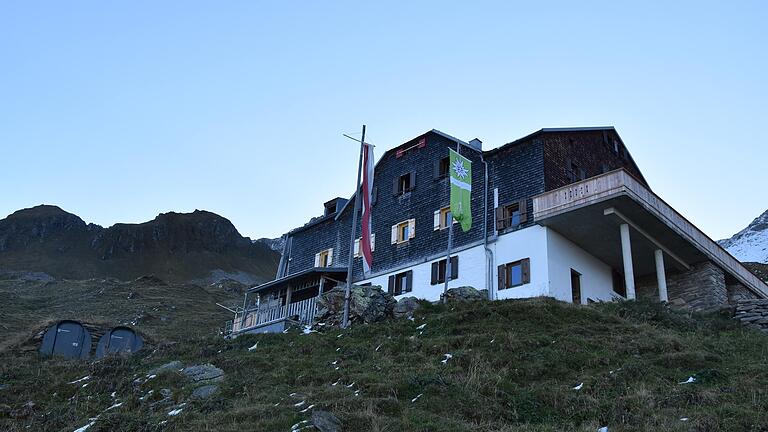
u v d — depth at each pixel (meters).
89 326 29.50
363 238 27.62
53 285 72.06
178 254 132.38
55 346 27.88
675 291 33.44
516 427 15.09
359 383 18.17
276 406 16.75
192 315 57.56
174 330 47.94
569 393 16.84
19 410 19.28
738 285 35.38
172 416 17.25
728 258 34.56
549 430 14.66
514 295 30.30
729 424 14.07
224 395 18.67
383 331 24.31
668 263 32.88
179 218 143.25
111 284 72.56
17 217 132.88
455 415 15.89
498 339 21.14
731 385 16.58
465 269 33.03
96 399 20.03
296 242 46.78
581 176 34.94
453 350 20.84
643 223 29.72
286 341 25.02
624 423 14.81
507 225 32.31
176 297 68.88
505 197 33.12
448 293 29.20
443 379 17.86
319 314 28.94
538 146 32.78
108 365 23.23
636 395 16.19
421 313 26.23
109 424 16.91
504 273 31.25
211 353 24.38
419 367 19.48
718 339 22.03
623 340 20.86
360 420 15.24
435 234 35.66
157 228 136.25
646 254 32.41
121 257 126.31
